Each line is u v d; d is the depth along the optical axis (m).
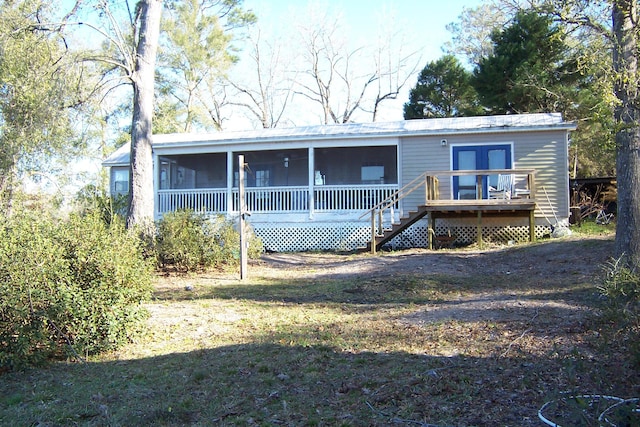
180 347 6.76
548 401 4.16
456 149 17.28
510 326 6.98
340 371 5.53
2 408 4.83
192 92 35.19
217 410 4.61
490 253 14.26
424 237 17.27
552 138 16.67
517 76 24.67
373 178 19.97
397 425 4.16
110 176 21.39
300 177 20.59
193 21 33.94
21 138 16.44
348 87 42.56
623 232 9.84
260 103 42.34
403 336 6.86
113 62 14.31
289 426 4.24
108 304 6.51
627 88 6.60
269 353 6.28
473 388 4.88
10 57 15.73
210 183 21.14
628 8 6.92
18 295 5.84
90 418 4.55
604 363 5.07
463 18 39.03
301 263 14.94
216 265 13.81
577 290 9.01
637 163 9.80
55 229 6.63
